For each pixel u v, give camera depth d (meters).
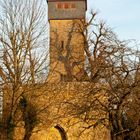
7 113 23.62
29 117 24.73
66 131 27.00
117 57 18.19
